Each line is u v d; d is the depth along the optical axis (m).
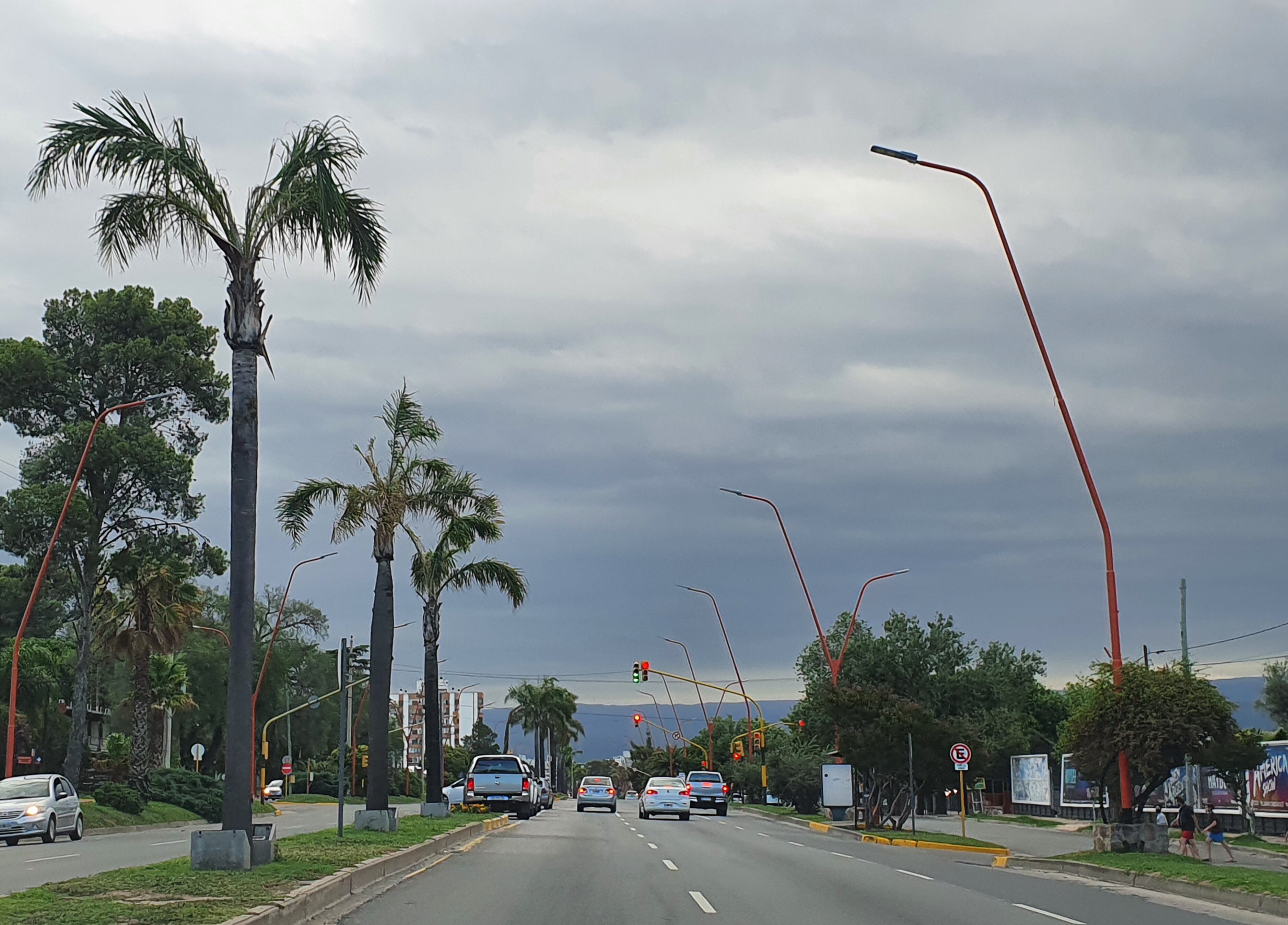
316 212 19.52
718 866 22.80
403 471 30.70
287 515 29.27
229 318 19.12
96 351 50.66
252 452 18.92
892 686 61.09
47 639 65.88
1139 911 16.31
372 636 29.31
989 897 17.86
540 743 128.25
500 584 39.25
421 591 39.09
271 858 18.56
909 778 41.56
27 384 48.72
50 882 16.84
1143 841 25.56
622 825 41.00
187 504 51.62
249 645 18.58
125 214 19.59
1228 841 35.72
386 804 28.64
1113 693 26.17
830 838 37.00
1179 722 25.27
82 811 42.12
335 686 98.06
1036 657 76.50
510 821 42.06
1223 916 15.95
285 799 83.25
